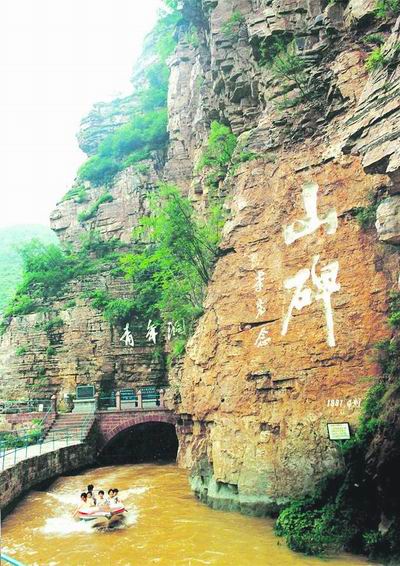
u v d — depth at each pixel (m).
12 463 18.22
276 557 10.43
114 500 15.09
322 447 12.16
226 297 15.54
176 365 25.72
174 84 41.47
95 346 34.06
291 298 13.92
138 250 39.59
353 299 12.66
